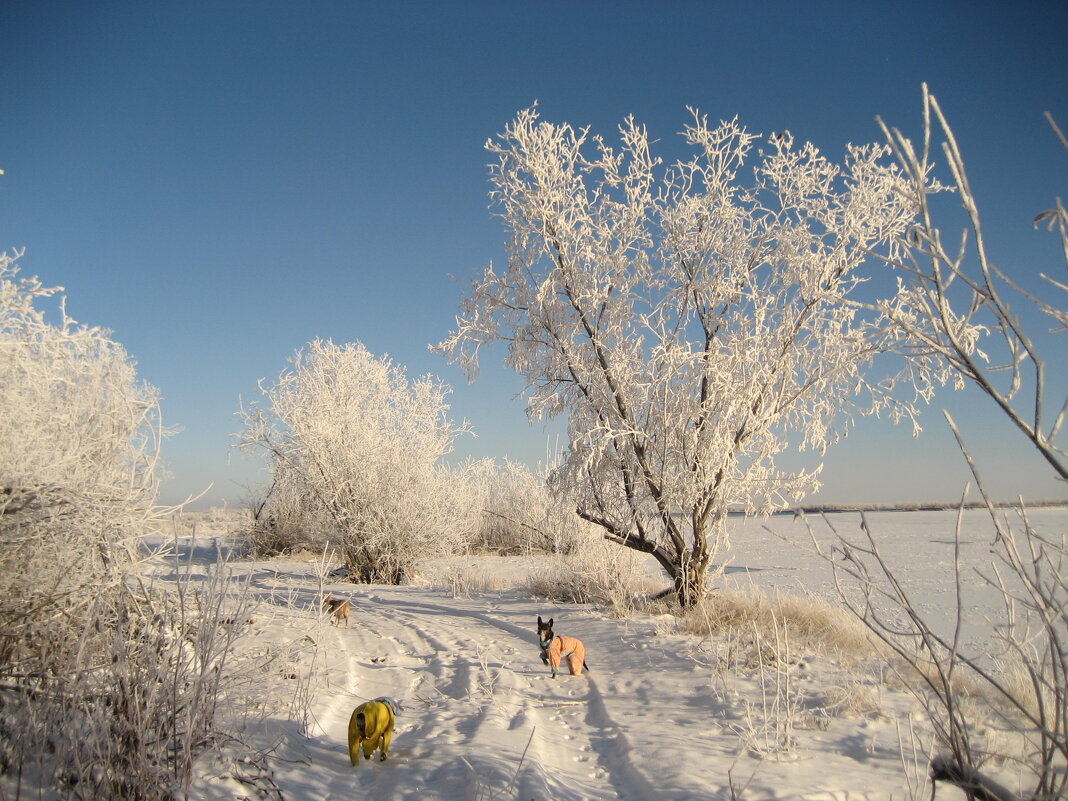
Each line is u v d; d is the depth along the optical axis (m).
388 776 4.95
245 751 4.86
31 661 4.51
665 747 5.39
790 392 11.79
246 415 21.47
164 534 5.39
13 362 4.80
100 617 4.40
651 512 12.36
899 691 6.36
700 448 11.52
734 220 12.12
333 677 7.74
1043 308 2.19
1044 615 2.80
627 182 12.56
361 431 21.89
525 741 5.64
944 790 4.28
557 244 12.56
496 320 13.15
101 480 4.95
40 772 3.85
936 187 11.10
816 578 17.16
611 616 12.11
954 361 2.48
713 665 7.97
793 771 4.68
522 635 11.56
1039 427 2.35
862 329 11.16
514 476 31.28
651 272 12.48
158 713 4.38
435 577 21.30
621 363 11.98
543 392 12.85
